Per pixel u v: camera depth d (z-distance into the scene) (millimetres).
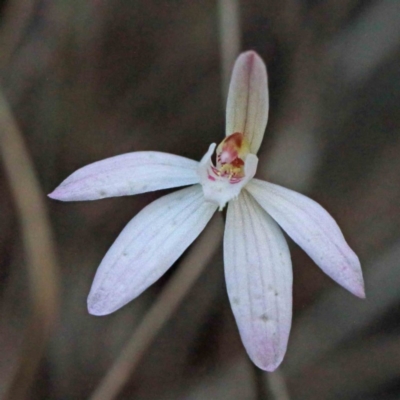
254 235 178
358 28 207
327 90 208
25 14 208
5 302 209
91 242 210
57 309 195
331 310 207
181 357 209
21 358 196
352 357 207
